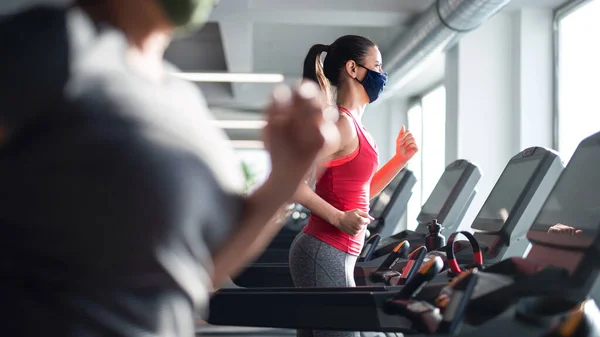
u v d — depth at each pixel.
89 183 0.69
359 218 2.17
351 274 2.28
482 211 3.44
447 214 4.09
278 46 10.58
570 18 6.56
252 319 1.90
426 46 6.83
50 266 0.71
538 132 6.82
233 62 9.55
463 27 6.04
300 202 2.19
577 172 1.86
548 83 6.83
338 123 2.21
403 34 7.59
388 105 12.97
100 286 0.71
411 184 5.12
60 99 0.70
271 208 0.84
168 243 0.71
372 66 2.38
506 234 3.04
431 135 11.66
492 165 7.06
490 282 1.60
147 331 0.72
